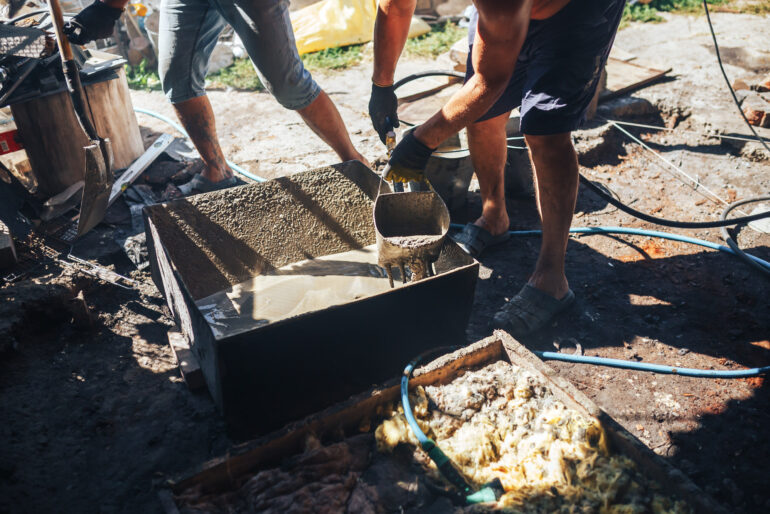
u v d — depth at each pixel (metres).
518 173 3.56
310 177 2.75
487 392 2.12
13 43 2.78
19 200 3.16
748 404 2.31
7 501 1.81
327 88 5.12
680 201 3.67
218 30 3.05
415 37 6.24
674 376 2.43
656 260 3.13
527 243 3.26
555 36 2.18
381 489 1.82
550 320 2.65
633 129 4.48
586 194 3.71
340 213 2.88
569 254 3.17
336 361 2.14
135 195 3.40
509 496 1.76
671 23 6.80
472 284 2.23
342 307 1.98
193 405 2.21
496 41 1.85
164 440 2.07
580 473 1.82
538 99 2.26
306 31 5.92
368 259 2.88
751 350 2.57
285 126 4.47
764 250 3.21
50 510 1.82
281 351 1.98
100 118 3.42
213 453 2.04
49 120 3.13
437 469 1.87
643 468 1.82
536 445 1.93
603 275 3.01
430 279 2.10
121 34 5.66
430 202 2.47
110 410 2.17
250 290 2.65
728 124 4.29
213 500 1.75
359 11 6.05
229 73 5.45
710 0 7.65
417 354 2.35
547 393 2.11
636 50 5.91
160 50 2.99
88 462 1.98
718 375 2.41
